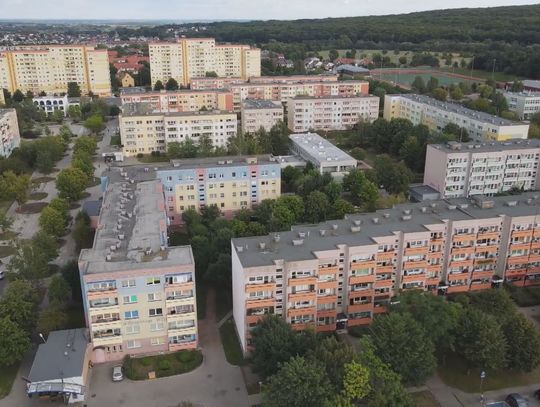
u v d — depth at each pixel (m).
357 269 126.19
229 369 115.00
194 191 189.12
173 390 108.44
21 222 196.25
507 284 145.50
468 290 144.25
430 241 134.75
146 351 118.12
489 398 107.56
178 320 116.88
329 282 121.19
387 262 130.00
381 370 97.56
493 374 114.44
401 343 104.06
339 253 121.50
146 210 143.00
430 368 104.31
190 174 186.38
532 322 122.00
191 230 167.62
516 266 145.50
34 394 100.69
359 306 128.75
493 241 142.12
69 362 106.44
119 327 114.25
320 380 93.62
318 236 130.25
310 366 94.44
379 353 104.69
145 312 114.56
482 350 106.94
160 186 164.12
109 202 149.25
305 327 116.50
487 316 112.62
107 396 106.44
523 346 110.12
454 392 109.19
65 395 103.62
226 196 192.88
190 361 115.69
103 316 112.88
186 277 113.81
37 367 104.69
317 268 117.75
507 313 122.12
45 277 150.50
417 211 146.38
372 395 93.94
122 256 116.81
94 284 109.88
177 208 189.88
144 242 123.44
